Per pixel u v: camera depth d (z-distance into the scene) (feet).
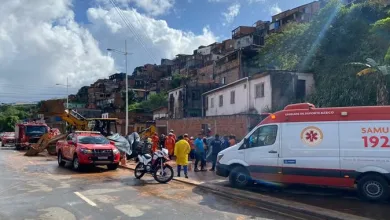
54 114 92.84
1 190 37.06
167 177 43.06
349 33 96.17
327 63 94.32
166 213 27.17
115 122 91.09
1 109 346.13
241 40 227.81
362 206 29.63
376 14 96.22
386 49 82.43
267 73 90.02
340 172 33.47
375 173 32.12
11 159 76.84
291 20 204.95
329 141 34.32
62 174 51.13
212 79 193.36
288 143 36.35
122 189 37.99
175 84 226.58
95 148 54.95
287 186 39.58
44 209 28.25
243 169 38.83
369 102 72.84
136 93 259.60
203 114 130.31
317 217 26.61
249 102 97.14
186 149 46.11
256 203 31.27
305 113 36.01
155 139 65.98
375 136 32.48
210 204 30.60
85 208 28.63
